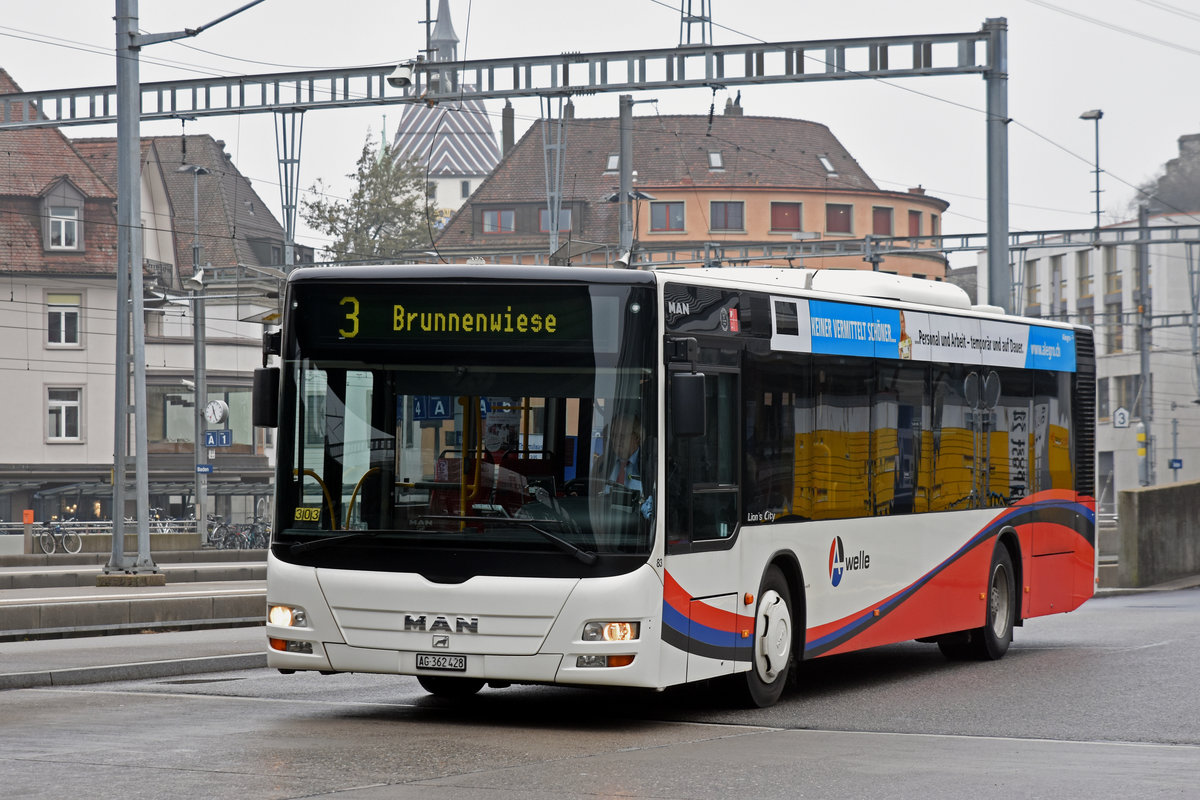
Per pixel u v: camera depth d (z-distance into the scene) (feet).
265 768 30.04
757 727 38.37
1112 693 45.98
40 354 230.68
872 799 27.68
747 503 40.47
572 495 36.04
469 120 606.96
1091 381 63.98
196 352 181.78
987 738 36.70
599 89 101.55
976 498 54.03
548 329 36.50
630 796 27.58
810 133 333.21
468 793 27.55
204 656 52.70
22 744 33.24
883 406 47.83
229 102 108.88
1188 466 273.33
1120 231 168.76
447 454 36.55
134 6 88.22
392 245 312.09
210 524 186.29
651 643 36.06
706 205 316.40
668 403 36.83
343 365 37.32
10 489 227.20
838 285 48.73
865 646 46.70
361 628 36.60
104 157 258.98
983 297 324.60
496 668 35.86
